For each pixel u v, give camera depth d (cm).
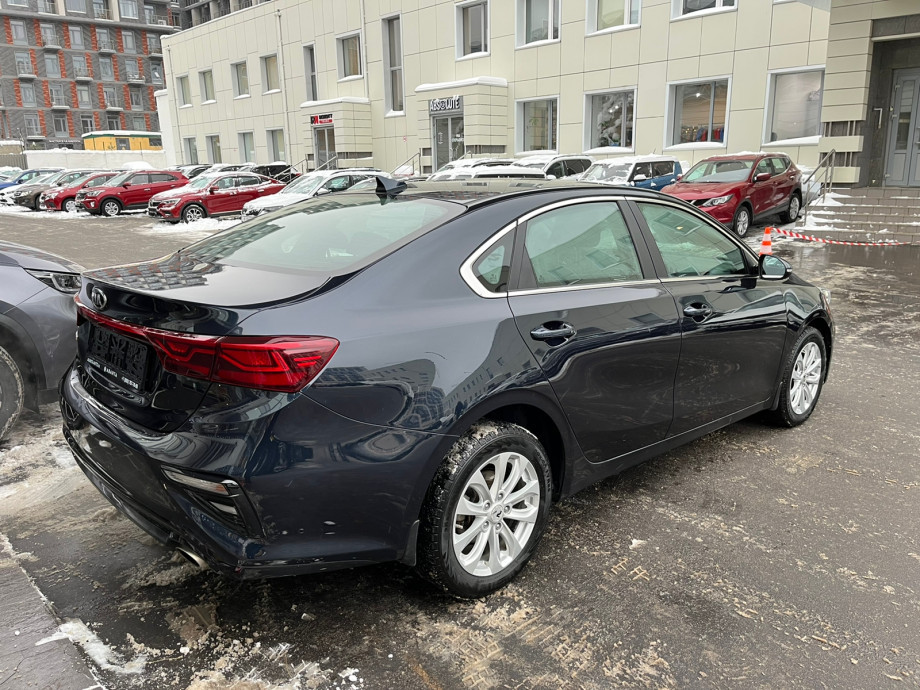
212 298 228
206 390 219
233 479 212
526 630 253
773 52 1817
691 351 341
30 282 400
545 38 2312
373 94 2917
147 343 237
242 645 244
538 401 271
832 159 1609
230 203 2142
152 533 242
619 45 2109
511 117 2430
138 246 1542
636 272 328
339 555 233
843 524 328
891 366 588
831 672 233
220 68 3662
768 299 397
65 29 7169
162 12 7862
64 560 294
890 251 1261
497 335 258
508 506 272
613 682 228
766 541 313
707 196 1309
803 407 450
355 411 224
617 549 307
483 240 272
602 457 314
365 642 246
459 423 244
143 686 223
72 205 2545
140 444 230
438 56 2627
